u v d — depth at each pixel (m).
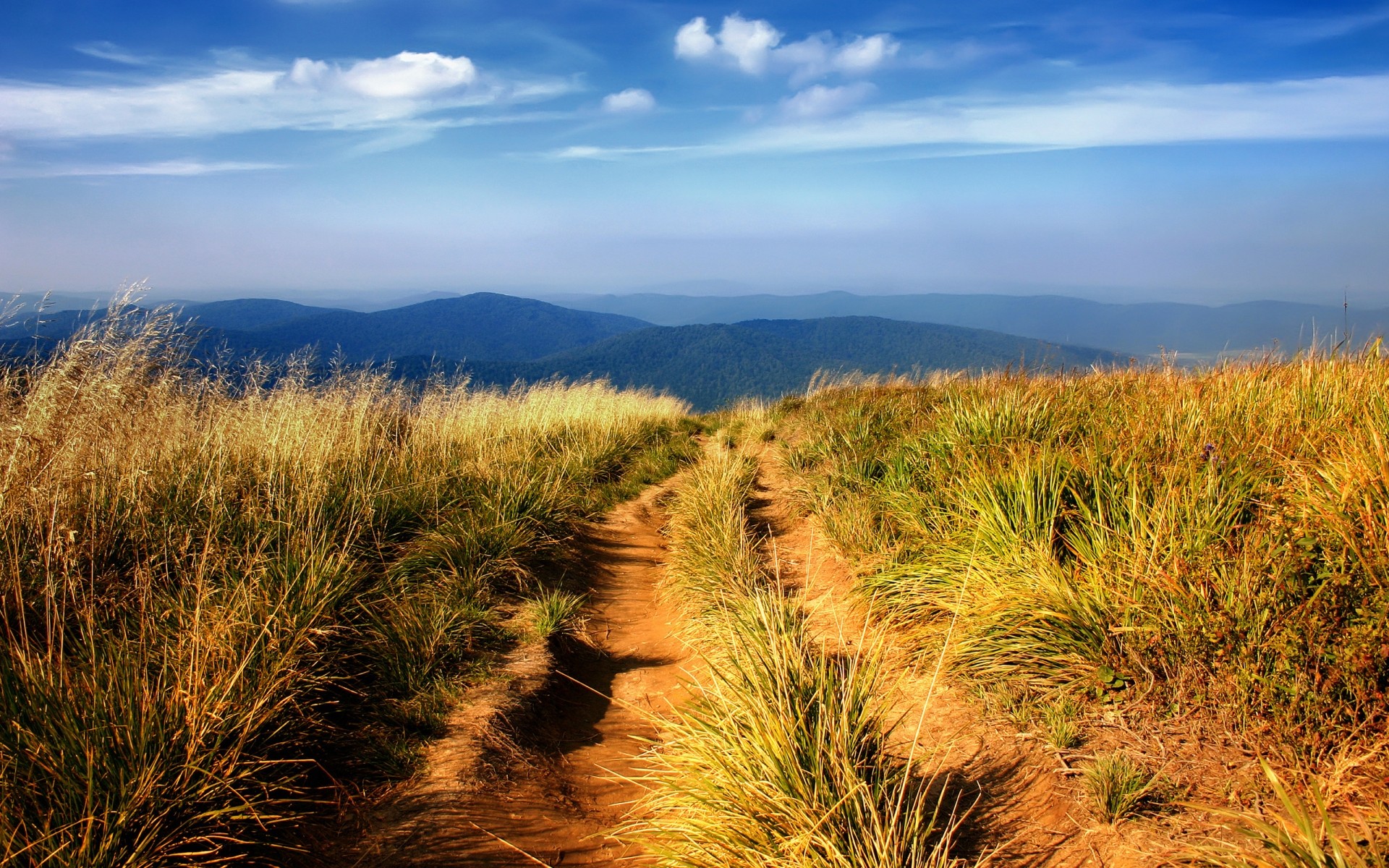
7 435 4.67
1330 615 2.68
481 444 8.92
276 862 2.71
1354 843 2.02
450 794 3.21
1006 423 6.00
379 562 5.65
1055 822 2.60
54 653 3.58
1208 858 2.18
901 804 2.76
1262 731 2.65
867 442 8.25
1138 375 7.73
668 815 2.98
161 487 5.62
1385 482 2.93
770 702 3.04
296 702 3.39
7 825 2.32
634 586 6.89
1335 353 5.61
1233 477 3.86
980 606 3.85
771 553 6.67
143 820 2.53
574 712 4.49
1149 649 3.13
